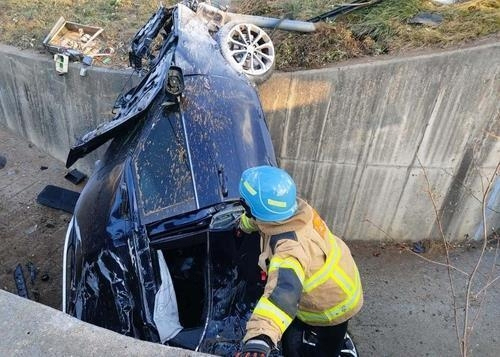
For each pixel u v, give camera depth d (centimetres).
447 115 516
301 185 584
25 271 540
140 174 336
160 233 304
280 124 542
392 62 491
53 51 652
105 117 642
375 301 537
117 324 286
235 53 443
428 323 512
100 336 178
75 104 659
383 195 581
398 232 615
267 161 341
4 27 735
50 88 668
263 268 223
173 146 339
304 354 269
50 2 784
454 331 503
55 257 560
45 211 630
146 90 407
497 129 527
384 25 539
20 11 770
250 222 264
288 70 525
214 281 281
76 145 409
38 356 170
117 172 358
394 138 536
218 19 499
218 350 243
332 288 234
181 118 348
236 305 265
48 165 729
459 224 605
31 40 700
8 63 689
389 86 503
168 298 282
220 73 394
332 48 533
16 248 571
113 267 311
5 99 745
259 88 520
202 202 309
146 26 528
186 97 359
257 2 646
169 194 320
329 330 261
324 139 544
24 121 746
